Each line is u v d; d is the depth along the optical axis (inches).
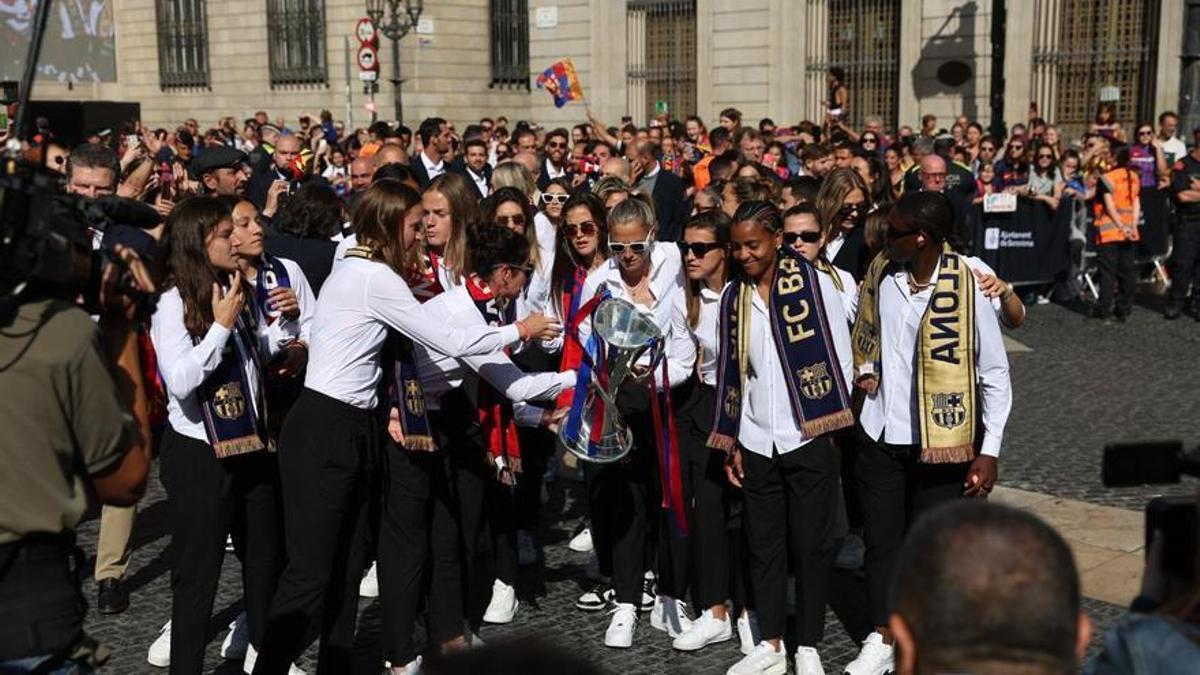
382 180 172.7
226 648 202.5
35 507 100.0
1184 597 80.0
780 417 182.2
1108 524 250.8
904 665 69.9
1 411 98.4
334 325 167.8
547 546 255.4
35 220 99.0
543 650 51.3
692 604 224.7
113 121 1057.5
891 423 180.9
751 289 184.1
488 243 186.2
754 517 186.9
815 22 875.4
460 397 194.4
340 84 1097.4
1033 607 65.2
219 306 169.6
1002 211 517.0
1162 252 571.2
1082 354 431.5
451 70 1114.1
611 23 976.3
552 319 183.8
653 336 182.1
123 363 113.7
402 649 183.8
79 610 104.3
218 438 172.7
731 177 309.9
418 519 181.9
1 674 98.7
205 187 285.1
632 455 201.6
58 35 964.6
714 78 924.0
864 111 856.3
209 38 1205.7
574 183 460.8
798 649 187.3
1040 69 772.0
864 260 238.2
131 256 113.3
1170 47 714.8
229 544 254.7
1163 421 336.2
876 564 186.5
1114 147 559.8
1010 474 288.0
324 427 166.9
